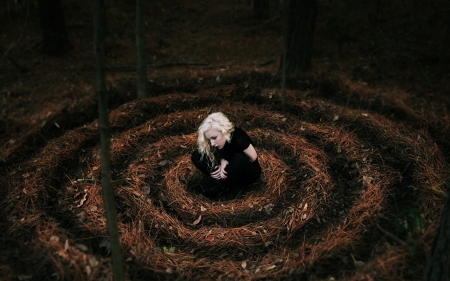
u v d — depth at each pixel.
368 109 5.82
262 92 6.13
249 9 11.34
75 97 6.57
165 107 5.98
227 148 4.11
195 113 5.74
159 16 10.85
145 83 6.04
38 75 7.64
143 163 4.83
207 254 3.70
